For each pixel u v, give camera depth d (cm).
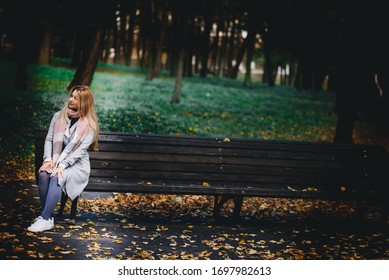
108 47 4853
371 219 873
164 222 752
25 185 899
